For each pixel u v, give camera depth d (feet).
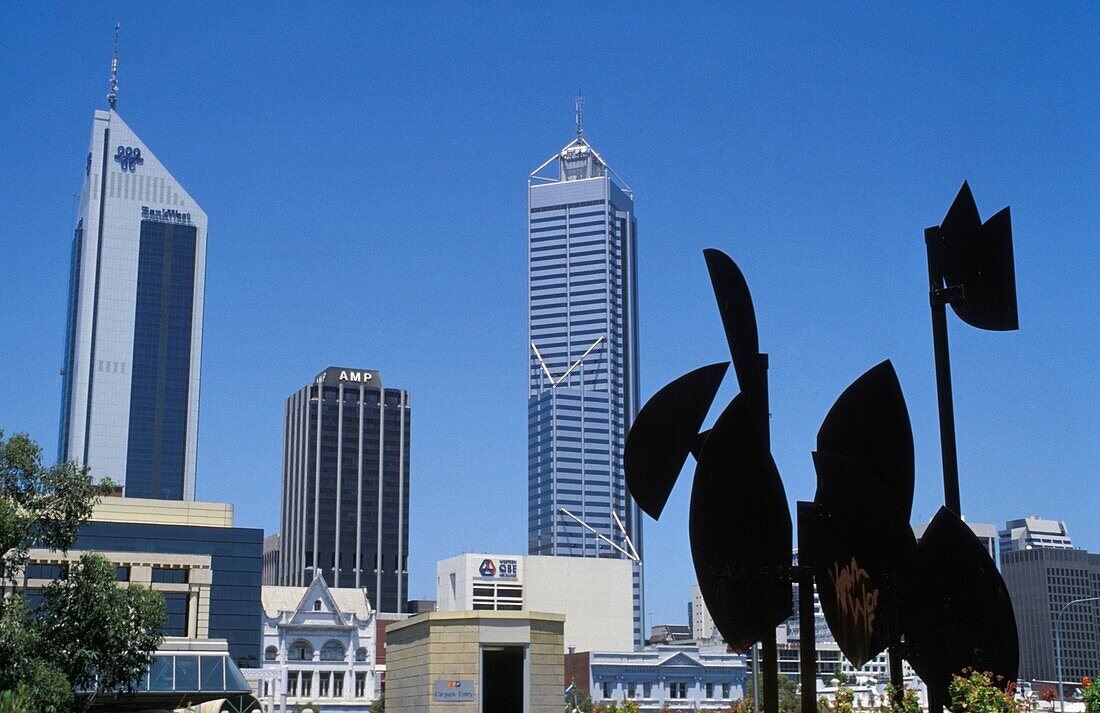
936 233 84.99
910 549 78.54
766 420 79.10
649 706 474.49
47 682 123.03
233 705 309.22
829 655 645.51
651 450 80.33
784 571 77.05
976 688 74.23
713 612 77.05
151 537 356.79
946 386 83.15
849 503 78.33
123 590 138.51
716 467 77.71
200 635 302.25
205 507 368.89
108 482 144.36
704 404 80.38
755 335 80.43
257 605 365.61
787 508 77.61
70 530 139.54
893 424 82.58
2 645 122.42
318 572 482.69
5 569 135.44
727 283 80.84
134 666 137.80
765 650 76.84
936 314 84.33
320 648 476.54
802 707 76.59
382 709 447.42
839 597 77.87
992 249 83.05
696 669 483.92
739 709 114.93
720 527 77.51
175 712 236.84
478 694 193.67
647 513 80.07
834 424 82.79
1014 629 77.51
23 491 137.80
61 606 133.49
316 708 461.37
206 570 304.50
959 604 78.07
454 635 196.24
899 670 85.25
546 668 200.34
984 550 78.18
